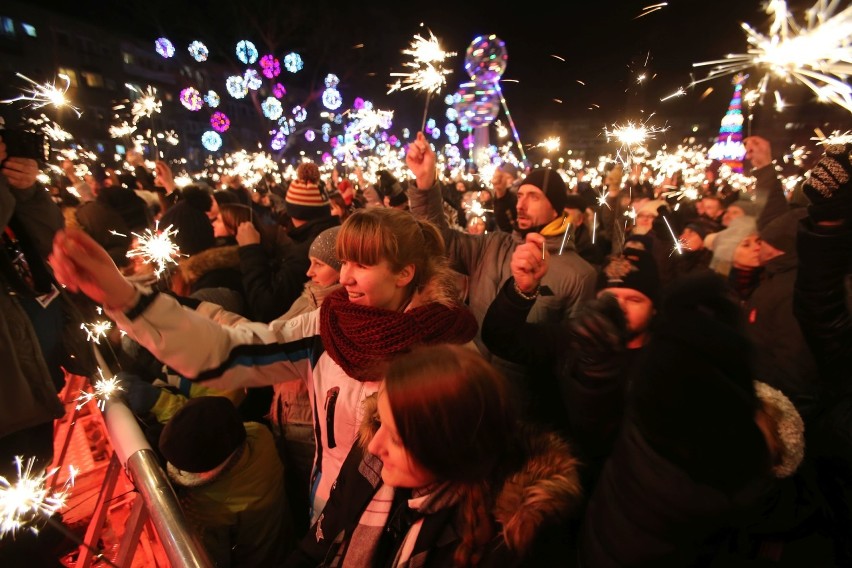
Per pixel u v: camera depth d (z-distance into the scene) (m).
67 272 1.18
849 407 1.17
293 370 1.56
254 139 31.06
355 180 9.40
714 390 0.76
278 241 3.61
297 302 2.25
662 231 1.95
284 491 1.94
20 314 1.96
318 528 1.28
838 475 1.06
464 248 2.36
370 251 1.33
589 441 1.29
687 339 0.80
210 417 1.70
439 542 0.97
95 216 3.35
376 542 1.10
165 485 1.42
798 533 0.92
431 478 0.95
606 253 3.66
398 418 0.90
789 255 1.45
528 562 0.94
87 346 2.29
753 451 0.77
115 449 1.63
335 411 1.42
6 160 1.99
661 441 0.81
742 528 0.89
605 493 0.93
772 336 1.39
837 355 1.22
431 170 2.44
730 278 1.56
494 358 1.98
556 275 2.10
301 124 31.12
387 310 1.35
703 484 0.79
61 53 21.34
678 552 0.85
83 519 2.01
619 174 3.89
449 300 1.42
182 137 26.11
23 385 1.94
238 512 1.75
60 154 7.13
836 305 1.20
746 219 1.67
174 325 1.31
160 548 1.86
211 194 3.88
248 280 2.71
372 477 1.14
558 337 1.62
